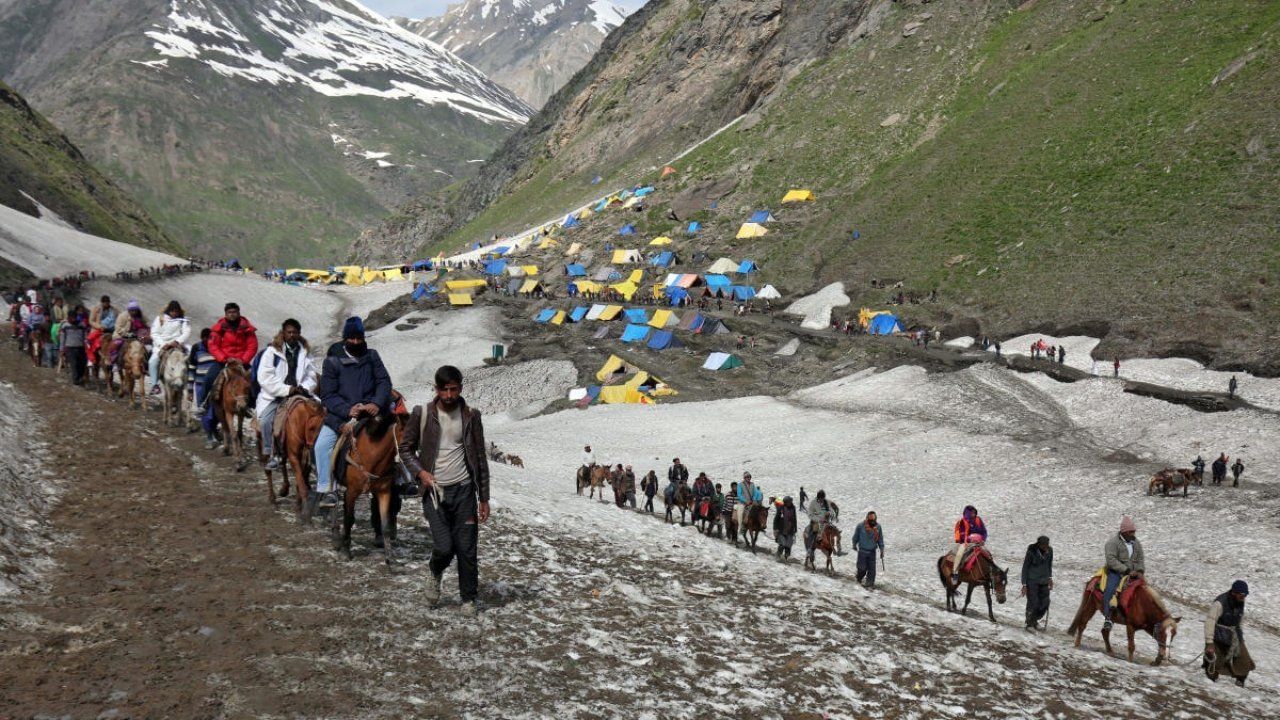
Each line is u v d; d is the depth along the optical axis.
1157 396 59.50
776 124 160.25
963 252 101.44
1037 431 55.47
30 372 25.25
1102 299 79.88
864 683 8.92
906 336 88.69
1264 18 108.12
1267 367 62.28
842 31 180.50
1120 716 9.34
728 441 61.22
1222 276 74.88
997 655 11.59
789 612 12.02
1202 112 97.88
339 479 10.52
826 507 25.06
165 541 10.54
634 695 7.51
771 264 118.38
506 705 6.88
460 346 100.12
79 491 12.55
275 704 6.34
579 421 71.62
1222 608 13.66
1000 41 146.50
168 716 5.95
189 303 116.56
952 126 131.12
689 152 175.62
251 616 8.19
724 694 7.90
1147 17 125.00
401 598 9.30
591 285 123.88
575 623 9.42
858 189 129.88
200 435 18.75
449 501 8.98
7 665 6.47
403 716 6.39
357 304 134.88
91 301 102.81
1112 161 100.75
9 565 8.56
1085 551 34.78
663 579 12.86
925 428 58.44
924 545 36.00
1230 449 48.41
